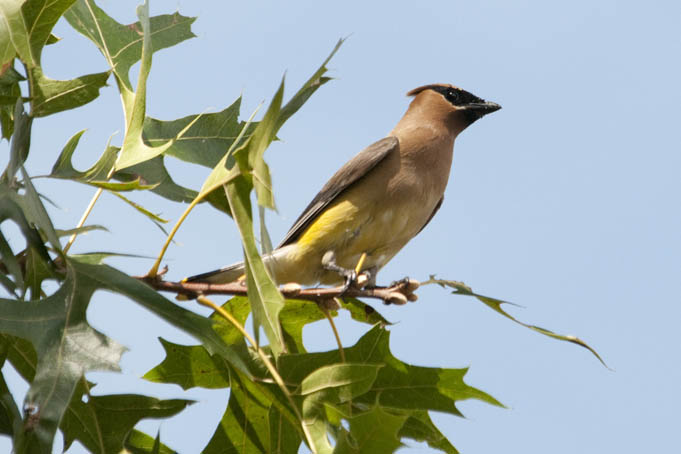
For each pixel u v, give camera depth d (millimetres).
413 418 8367
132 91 9289
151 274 7715
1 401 7211
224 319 8719
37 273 7320
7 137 8242
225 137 9766
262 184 7059
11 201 6910
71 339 6477
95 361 6371
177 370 8539
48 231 6973
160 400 7660
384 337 8375
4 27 7758
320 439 7629
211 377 8547
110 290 6914
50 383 6176
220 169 7379
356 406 8266
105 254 7512
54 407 6062
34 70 7848
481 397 8273
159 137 9562
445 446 8352
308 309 9672
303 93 7176
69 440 7508
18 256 7523
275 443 8398
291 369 8352
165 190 9180
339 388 7734
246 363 8344
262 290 6840
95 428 7562
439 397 8273
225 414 8406
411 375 8328
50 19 7934
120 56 9547
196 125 9742
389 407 8273
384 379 8328
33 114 7887
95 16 9547
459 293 8820
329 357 8383
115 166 8398
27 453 6082
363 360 8367
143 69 8641
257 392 8406
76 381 6234
